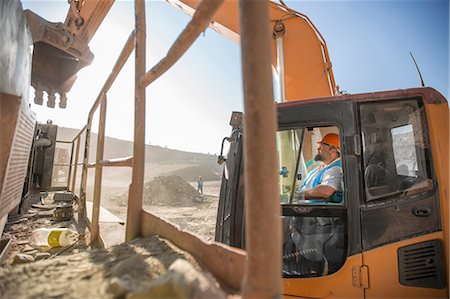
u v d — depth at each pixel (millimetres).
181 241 1263
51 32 6801
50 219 5066
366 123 2035
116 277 954
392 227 1817
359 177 1947
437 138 1816
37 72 7762
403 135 1945
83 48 7523
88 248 3268
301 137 2279
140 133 1813
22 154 3475
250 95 619
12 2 2289
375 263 1813
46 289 882
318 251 2043
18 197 3807
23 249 3242
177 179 19922
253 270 587
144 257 1171
